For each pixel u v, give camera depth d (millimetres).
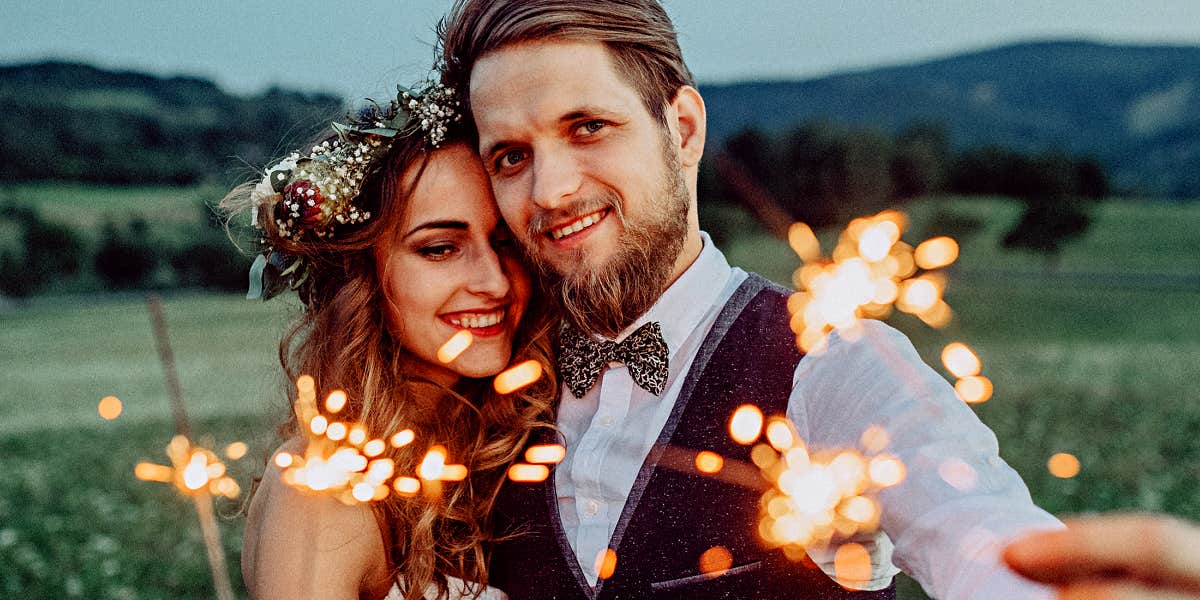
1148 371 13625
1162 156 88750
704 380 1854
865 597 1778
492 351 2100
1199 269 35406
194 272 39094
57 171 58156
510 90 1748
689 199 1939
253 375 14773
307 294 2393
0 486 8438
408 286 2080
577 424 2043
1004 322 20531
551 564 1881
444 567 2053
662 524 1778
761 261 22094
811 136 29156
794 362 1789
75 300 27438
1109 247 40281
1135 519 822
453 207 2021
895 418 1494
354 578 1986
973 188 44812
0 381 16031
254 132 61969
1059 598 852
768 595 1723
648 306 1844
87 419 12062
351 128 2145
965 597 1168
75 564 6039
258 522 2059
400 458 2104
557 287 1828
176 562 6004
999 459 1434
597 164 1733
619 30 1744
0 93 72688
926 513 1325
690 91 1893
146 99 78000
